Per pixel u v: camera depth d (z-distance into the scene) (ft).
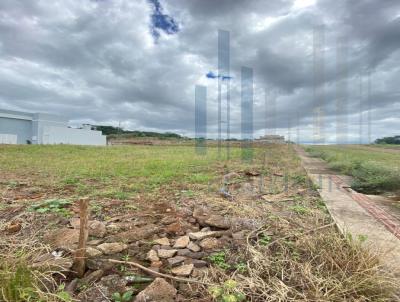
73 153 41.37
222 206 10.91
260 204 11.53
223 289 4.86
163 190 14.37
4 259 5.20
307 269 5.25
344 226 7.96
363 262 5.21
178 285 5.19
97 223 7.84
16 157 32.99
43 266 5.21
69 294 4.68
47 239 6.74
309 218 9.46
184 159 31.50
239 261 6.12
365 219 9.32
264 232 7.75
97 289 4.90
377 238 7.45
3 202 11.14
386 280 4.91
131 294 4.79
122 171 21.07
